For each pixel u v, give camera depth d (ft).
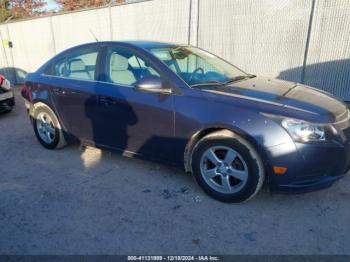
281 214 9.21
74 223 8.95
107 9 31.19
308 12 20.29
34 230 8.66
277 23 21.65
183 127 10.09
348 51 19.48
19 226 8.86
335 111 9.25
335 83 20.43
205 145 9.82
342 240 8.02
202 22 25.12
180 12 26.21
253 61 23.43
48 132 14.75
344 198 10.00
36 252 7.78
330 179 8.91
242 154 9.16
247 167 9.17
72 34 35.63
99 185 11.21
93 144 13.12
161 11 27.37
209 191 10.09
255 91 10.21
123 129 11.71
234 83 11.17
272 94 9.96
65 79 13.42
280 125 8.66
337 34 19.60
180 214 9.31
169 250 7.80
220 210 9.49
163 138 10.73
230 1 23.25
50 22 36.99
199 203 9.89
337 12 19.25
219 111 9.42
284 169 8.72
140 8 28.66
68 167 12.84
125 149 12.05
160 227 8.70
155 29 28.35
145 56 11.19
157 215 9.28
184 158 10.47
